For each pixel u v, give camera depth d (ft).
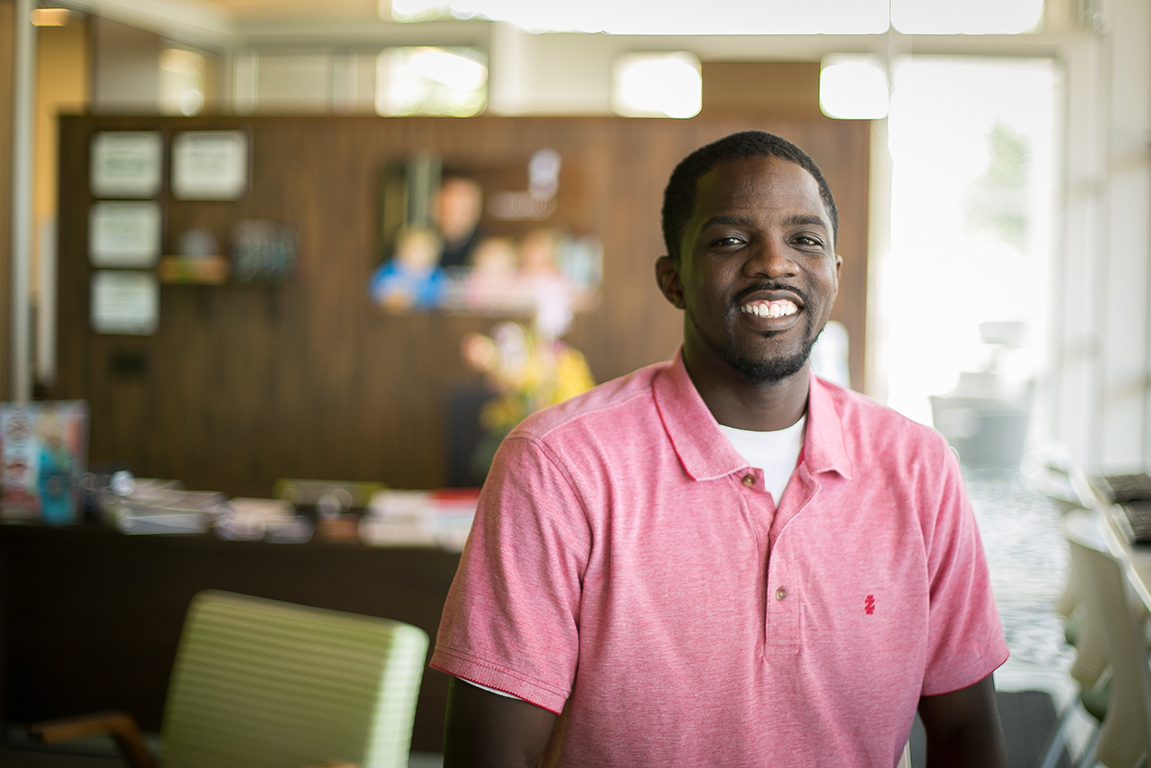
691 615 3.11
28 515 9.88
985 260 22.57
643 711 3.09
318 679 5.84
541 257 16.85
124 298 17.49
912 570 3.28
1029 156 21.74
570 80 21.06
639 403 3.35
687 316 3.40
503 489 3.21
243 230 17.21
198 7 20.03
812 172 3.33
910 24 20.36
